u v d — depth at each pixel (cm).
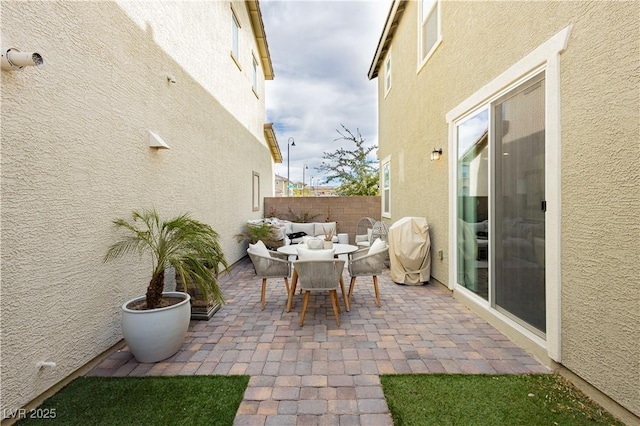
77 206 241
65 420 192
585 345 216
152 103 357
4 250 185
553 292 242
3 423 186
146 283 341
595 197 207
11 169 190
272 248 768
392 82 806
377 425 187
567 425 186
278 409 202
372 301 433
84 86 249
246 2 805
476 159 382
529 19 274
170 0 403
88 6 254
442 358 267
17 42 193
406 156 672
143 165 337
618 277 191
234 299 448
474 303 383
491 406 203
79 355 243
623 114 187
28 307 200
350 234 1041
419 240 515
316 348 288
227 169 640
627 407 186
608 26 196
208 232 308
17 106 193
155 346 258
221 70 605
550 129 245
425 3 559
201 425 188
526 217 286
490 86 335
